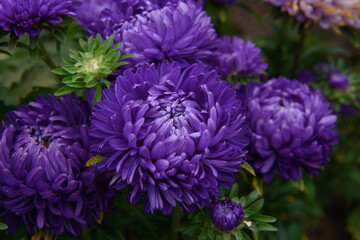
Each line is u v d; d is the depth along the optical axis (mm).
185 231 447
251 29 884
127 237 561
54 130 443
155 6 452
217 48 482
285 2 547
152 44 440
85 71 424
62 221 427
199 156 402
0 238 483
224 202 436
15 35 442
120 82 415
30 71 555
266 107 476
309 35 771
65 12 447
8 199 419
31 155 425
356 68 822
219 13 546
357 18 553
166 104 417
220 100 422
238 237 433
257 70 495
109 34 448
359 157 681
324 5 539
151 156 406
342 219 824
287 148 458
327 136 472
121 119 410
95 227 493
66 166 421
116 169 403
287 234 615
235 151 413
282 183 583
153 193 406
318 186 700
